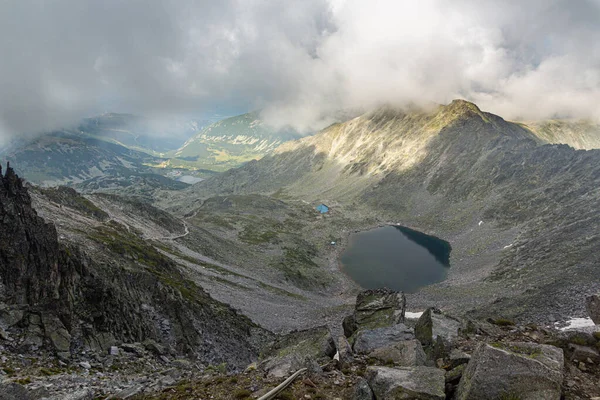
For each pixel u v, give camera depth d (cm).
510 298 8600
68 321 3662
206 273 11444
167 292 5941
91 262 5066
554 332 2225
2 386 1817
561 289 7956
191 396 1852
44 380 2509
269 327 8500
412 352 2016
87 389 2280
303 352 2602
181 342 5022
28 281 3734
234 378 2002
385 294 4294
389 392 1517
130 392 2183
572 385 1485
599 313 2297
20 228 3972
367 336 2484
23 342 3081
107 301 4375
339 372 2014
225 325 6756
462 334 2289
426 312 2639
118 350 3834
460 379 1520
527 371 1339
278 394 1731
